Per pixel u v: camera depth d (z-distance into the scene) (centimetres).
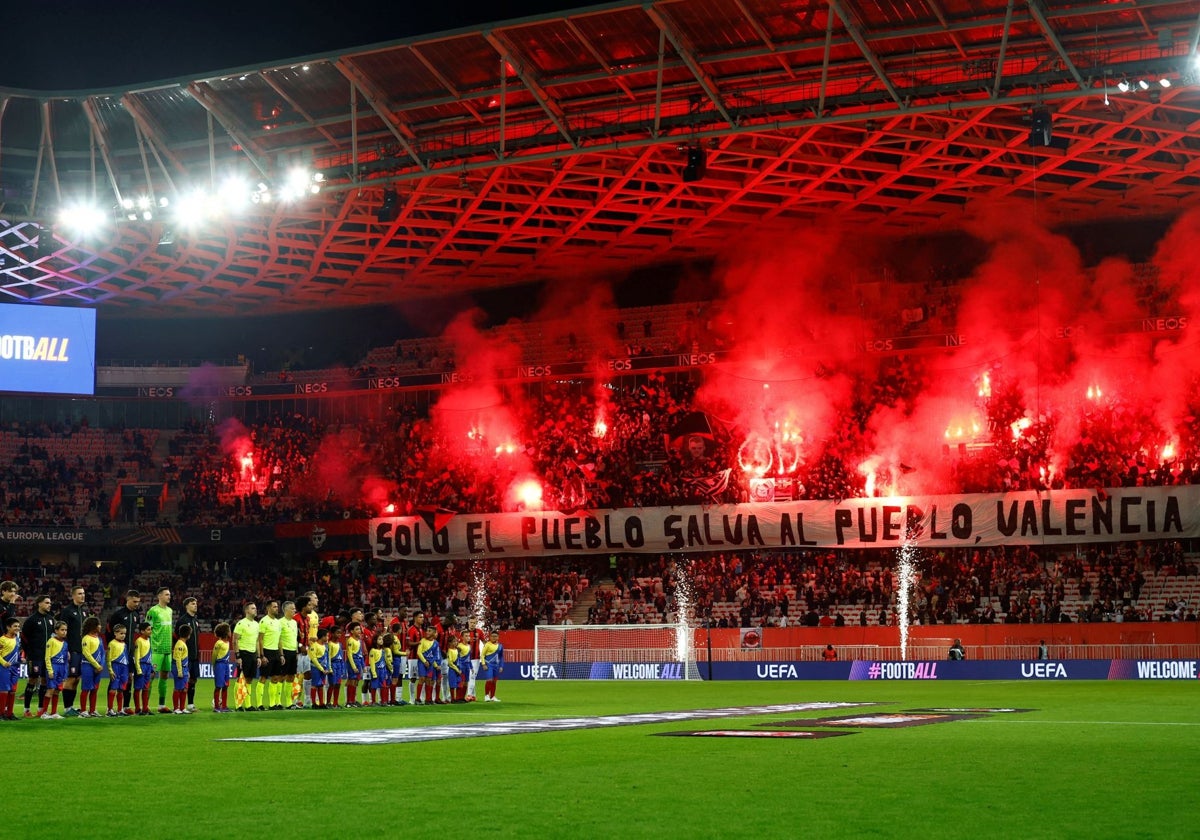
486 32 5150
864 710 2972
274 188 6022
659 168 6488
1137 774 1545
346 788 1427
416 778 1520
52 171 6288
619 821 1185
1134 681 4859
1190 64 4525
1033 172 6131
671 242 7319
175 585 7494
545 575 6975
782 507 6481
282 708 3053
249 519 7694
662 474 6900
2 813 1255
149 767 1655
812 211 6912
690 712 2925
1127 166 6028
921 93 5059
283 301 8531
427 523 7088
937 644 5512
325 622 3147
